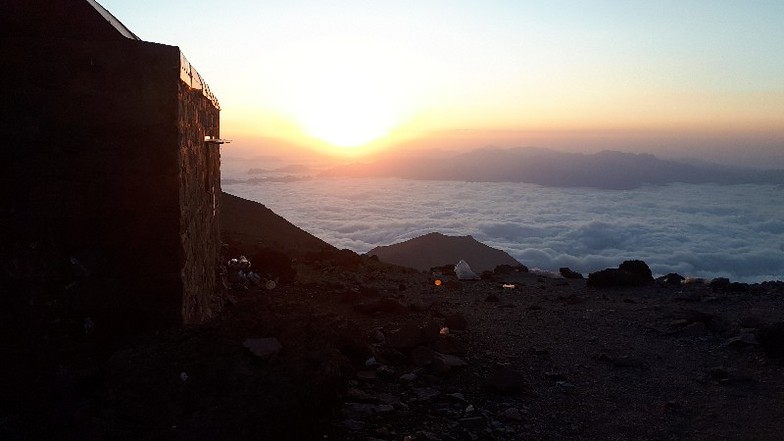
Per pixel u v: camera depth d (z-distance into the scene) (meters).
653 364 7.35
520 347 7.90
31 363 4.94
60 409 4.11
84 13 4.93
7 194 4.88
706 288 12.41
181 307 5.21
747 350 7.66
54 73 4.88
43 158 4.92
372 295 10.13
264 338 4.69
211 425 3.80
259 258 11.15
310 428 4.14
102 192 5.03
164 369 4.32
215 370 4.30
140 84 5.02
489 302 10.92
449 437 4.86
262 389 4.07
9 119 4.85
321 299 9.71
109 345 5.08
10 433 3.94
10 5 4.83
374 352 6.45
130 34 5.60
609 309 10.33
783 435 5.18
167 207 5.13
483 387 6.19
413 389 5.80
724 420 5.59
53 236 4.98
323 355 4.56
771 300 10.77
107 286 5.07
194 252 6.36
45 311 4.96
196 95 6.79
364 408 5.10
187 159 5.80
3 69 4.82
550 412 5.74
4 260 4.89
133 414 3.96
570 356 7.61
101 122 4.98
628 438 5.20
